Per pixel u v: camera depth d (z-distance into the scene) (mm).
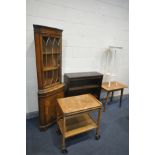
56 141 1746
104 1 2365
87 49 2469
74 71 2477
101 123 2201
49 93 1832
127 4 2619
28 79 2100
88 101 1721
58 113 1825
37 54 1625
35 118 2268
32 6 1843
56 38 1870
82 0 2162
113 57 2820
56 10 2006
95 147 1677
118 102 3041
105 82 2881
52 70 1974
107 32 2586
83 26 2301
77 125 1783
